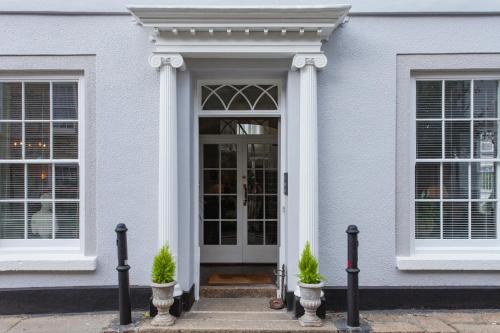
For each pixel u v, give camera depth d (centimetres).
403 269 479
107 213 482
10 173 499
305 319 431
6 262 472
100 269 482
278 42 459
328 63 483
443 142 502
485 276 486
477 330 428
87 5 479
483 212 505
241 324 436
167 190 459
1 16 480
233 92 518
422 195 504
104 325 441
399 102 488
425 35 486
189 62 479
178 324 434
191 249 498
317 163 468
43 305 477
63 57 483
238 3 481
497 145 505
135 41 482
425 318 459
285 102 504
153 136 482
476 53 486
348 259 430
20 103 497
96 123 482
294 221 477
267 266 643
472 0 481
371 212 484
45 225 500
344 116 484
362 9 482
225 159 659
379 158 484
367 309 482
